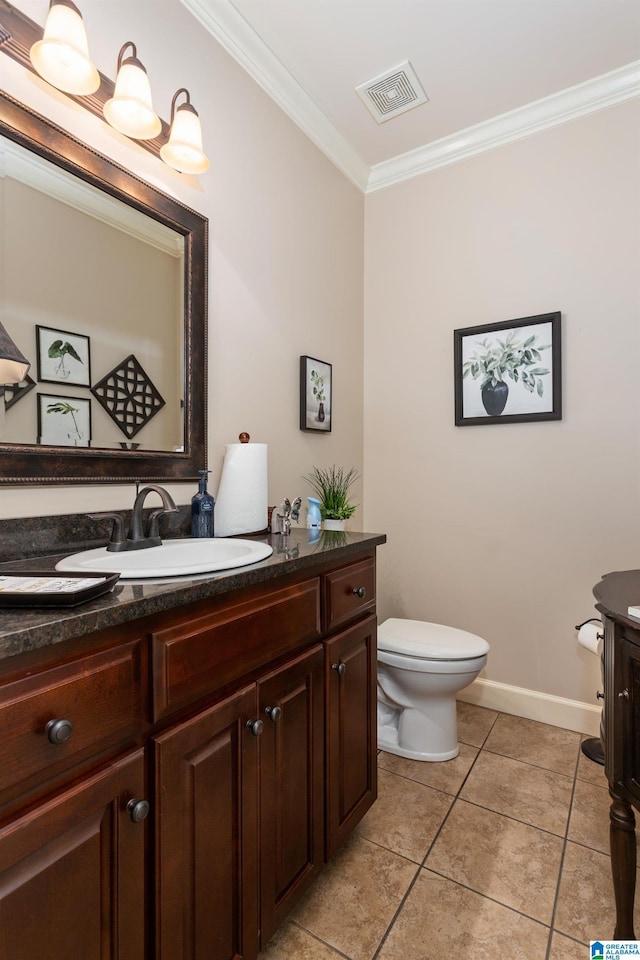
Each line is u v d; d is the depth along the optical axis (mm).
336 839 1275
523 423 2205
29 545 1072
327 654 1256
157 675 784
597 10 1648
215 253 1618
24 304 1080
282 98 1940
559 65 1894
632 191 1963
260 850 1003
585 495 2070
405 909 1215
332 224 2320
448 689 1810
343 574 1348
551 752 1918
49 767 629
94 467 1215
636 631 978
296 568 1104
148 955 765
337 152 2322
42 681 624
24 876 594
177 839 809
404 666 1811
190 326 1495
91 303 1223
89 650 691
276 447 1931
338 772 1294
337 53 1805
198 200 1552
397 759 1885
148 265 1374
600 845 1422
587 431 2061
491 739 2016
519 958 1088
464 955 1096
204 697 889
